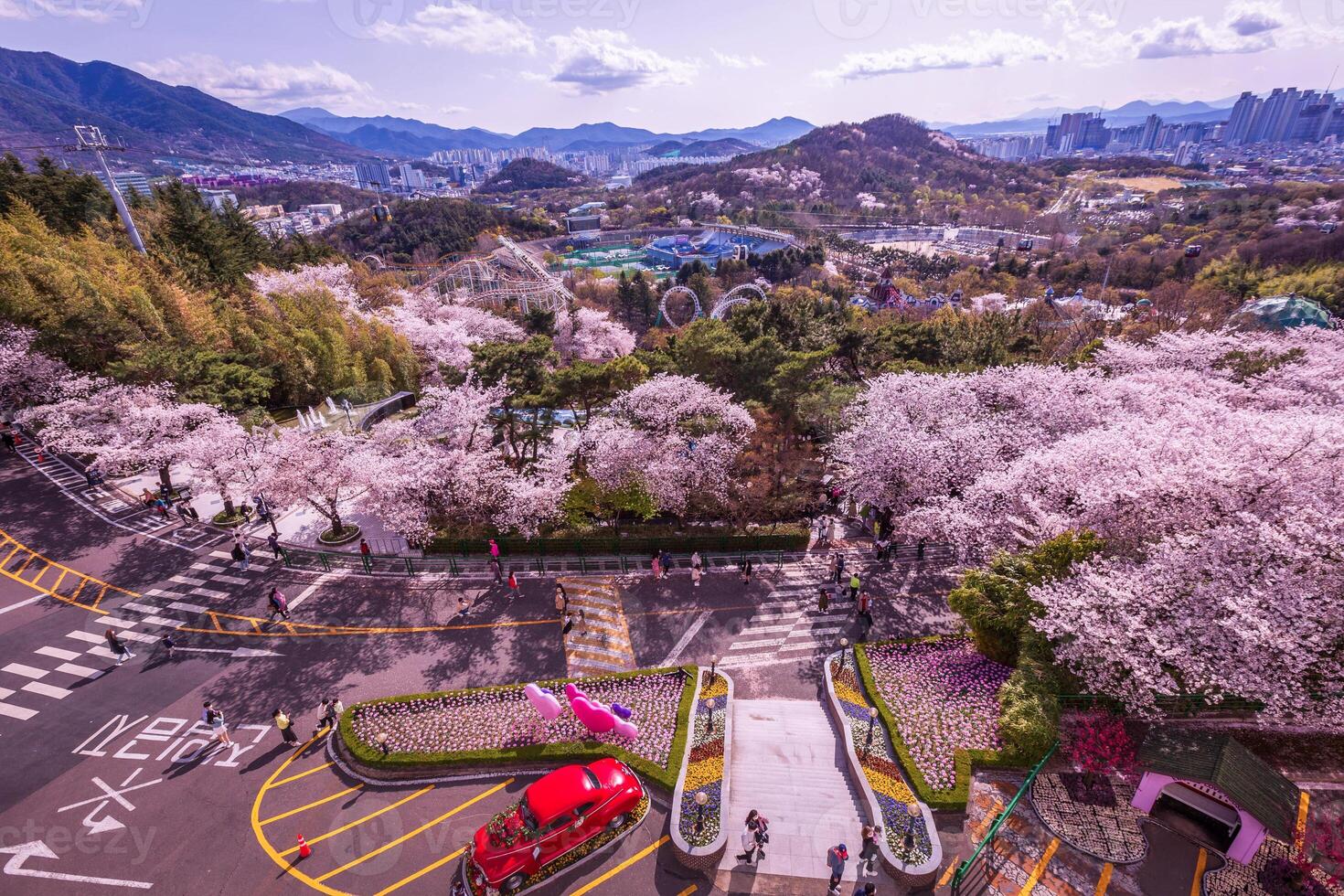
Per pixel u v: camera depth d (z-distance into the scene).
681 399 45.78
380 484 37.50
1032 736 22.69
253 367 56.16
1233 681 21.69
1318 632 21.66
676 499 39.38
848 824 21.62
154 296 58.22
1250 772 19.03
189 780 24.55
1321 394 41.00
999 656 28.72
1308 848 19.16
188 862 21.47
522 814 21.11
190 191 94.94
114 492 44.88
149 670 30.12
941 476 37.34
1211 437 30.67
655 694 28.16
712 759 24.19
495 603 35.22
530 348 50.28
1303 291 84.69
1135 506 28.28
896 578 37.56
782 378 49.59
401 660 31.05
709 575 37.84
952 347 63.06
